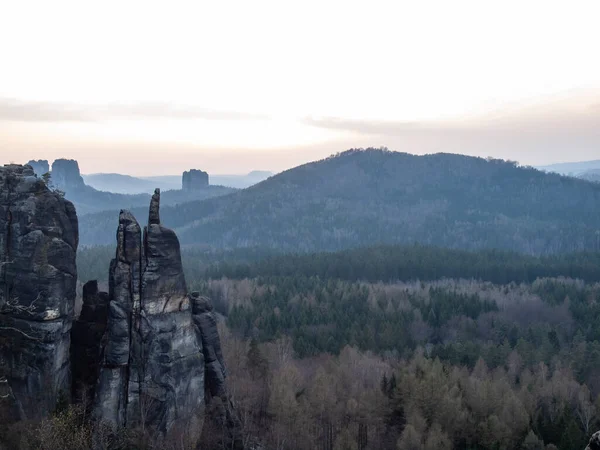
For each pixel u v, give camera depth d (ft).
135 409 215.92
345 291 607.37
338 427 285.84
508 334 496.64
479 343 446.19
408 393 302.66
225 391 245.04
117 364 214.69
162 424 216.95
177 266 227.20
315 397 288.71
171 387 220.23
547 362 399.44
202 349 242.58
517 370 386.11
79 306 313.32
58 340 215.31
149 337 218.79
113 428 212.23
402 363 374.22
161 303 222.07
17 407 208.13
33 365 210.38
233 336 436.35
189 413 225.97
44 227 217.56
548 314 546.26
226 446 235.81
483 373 358.02
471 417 294.87
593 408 309.42
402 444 263.70
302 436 268.82
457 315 538.88
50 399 209.77
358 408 288.71
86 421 211.61
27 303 212.02
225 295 597.11
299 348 420.77
